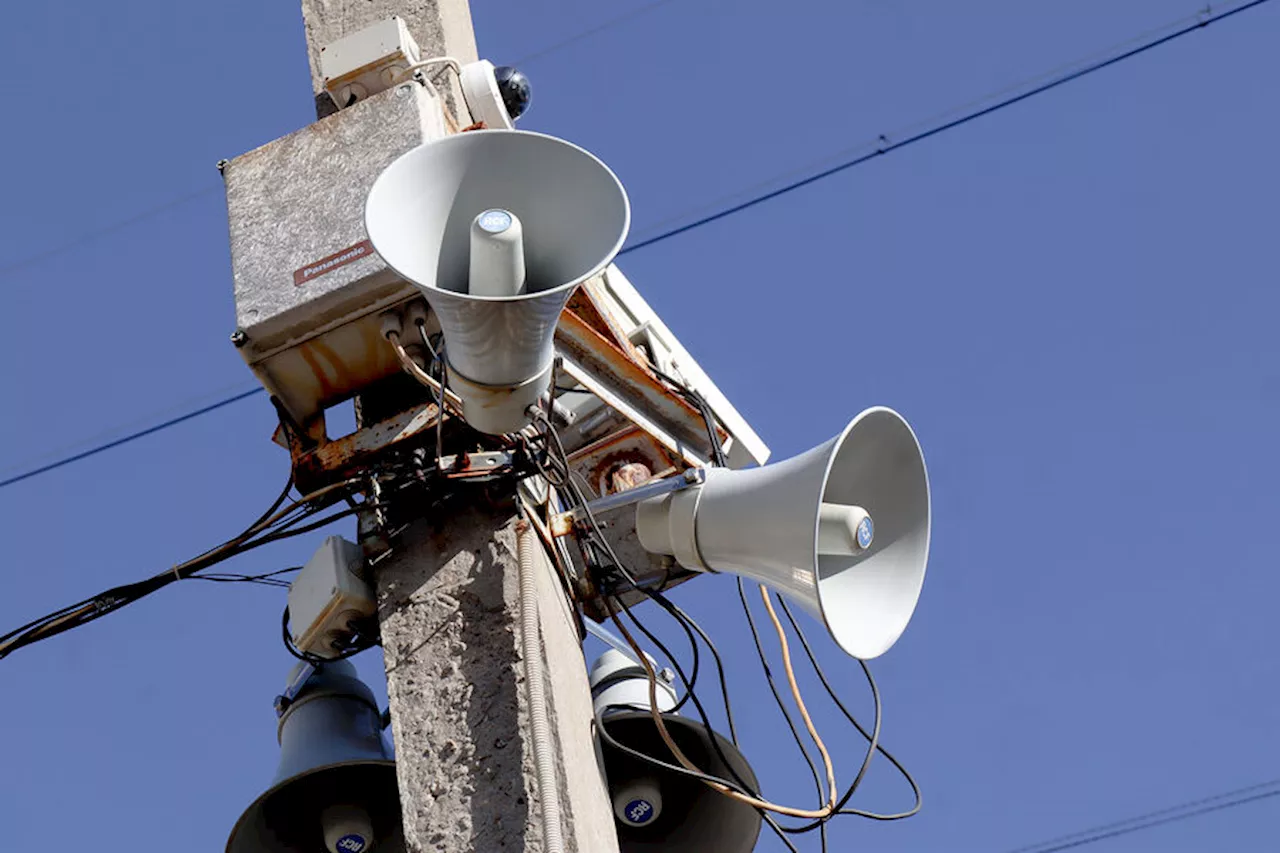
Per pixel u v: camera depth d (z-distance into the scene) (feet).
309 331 20.30
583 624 20.26
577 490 19.84
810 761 20.56
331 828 20.85
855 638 18.10
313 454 20.11
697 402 21.34
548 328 17.13
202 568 20.94
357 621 19.71
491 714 18.16
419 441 19.85
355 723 20.99
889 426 18.75
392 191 17.15
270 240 20.92
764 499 18.35
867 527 18.22
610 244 16.76
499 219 16.78
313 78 24.09
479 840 17.51
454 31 24.79
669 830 21.72
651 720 21.31
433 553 19.33
